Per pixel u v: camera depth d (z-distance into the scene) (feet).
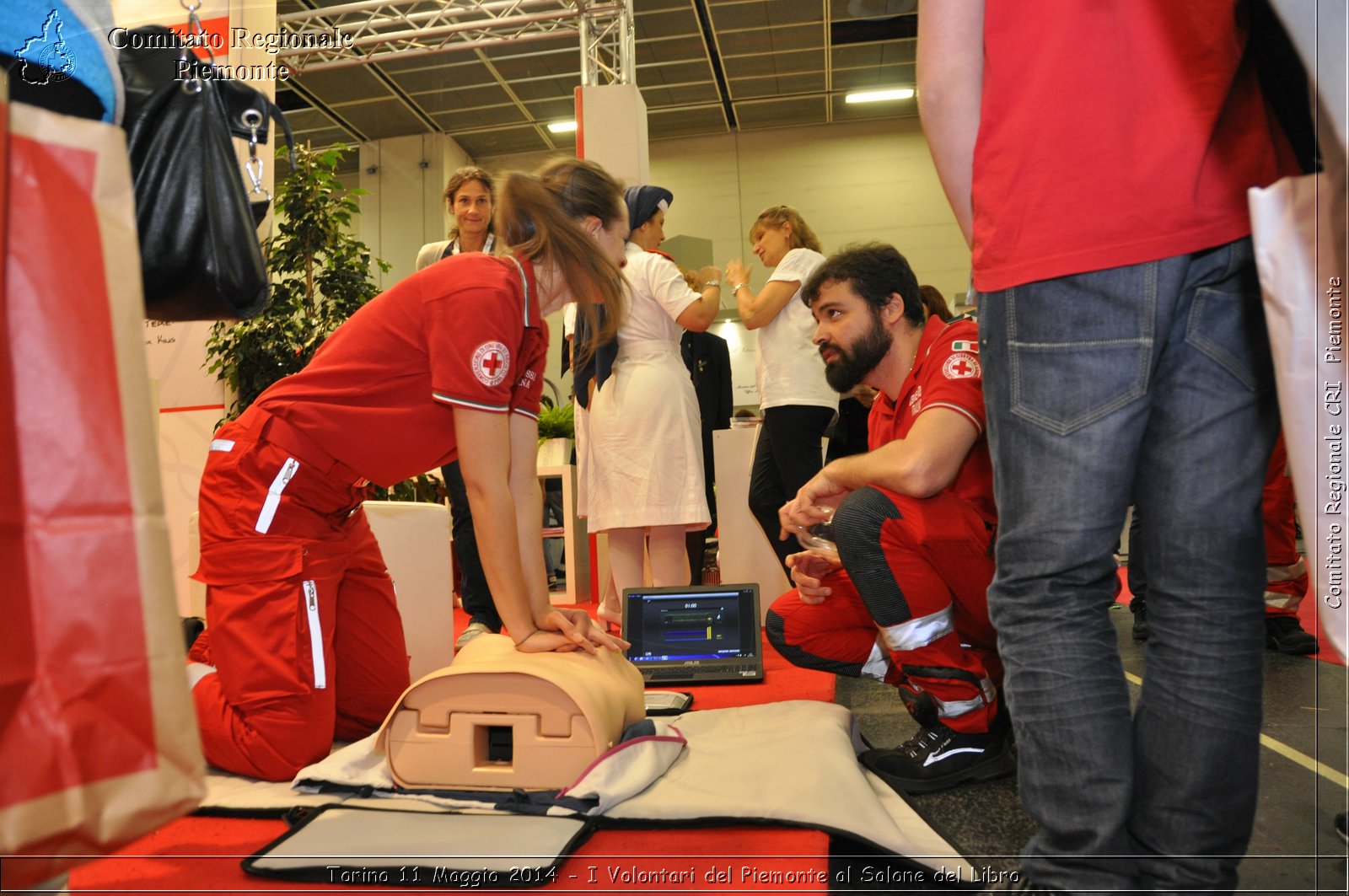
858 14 33.65
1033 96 3.15
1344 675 7.60
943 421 5.33
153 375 15.55
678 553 10.23
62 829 2.28
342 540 5.83
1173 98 3.01
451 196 11.93
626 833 4.17
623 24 23.03
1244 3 3.00
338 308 18.08
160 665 2.47
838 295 6.39
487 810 4.48
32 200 2.37
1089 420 3.05
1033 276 3.09
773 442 10.80
